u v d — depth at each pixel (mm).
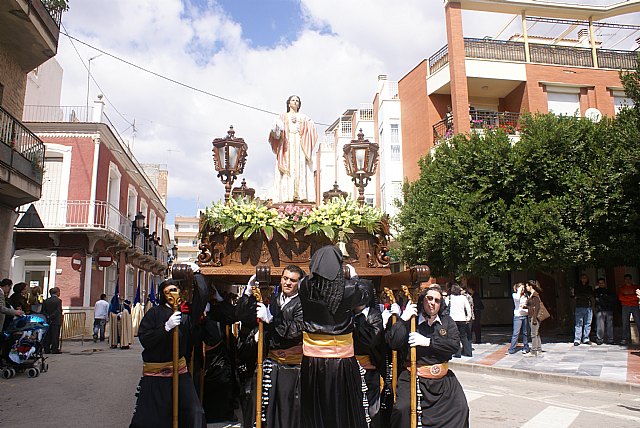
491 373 10867
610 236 14023
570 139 14562
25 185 12469
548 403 7574
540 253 13953
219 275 5719
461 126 20578
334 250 4148
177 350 4496
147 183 31109
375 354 5039
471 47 21734
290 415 4461
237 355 6602
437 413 4387
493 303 21656
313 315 4129
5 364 10109
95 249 21203
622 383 8578
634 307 14148
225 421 6309
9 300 10734
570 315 18016
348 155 7309
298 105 7457
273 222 5734
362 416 4145
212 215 5742
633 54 22625
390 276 5715
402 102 27156
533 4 21734
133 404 7465
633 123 13148
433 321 4605
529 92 21422
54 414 6812
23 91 13812
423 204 17141
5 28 11961
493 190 15234
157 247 32375
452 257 16062
